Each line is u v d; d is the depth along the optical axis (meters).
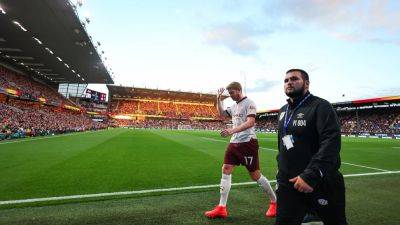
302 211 2.21
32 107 43.41
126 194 5.15
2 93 32.47
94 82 56.19
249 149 3.97
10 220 3.67
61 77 51.75
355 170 8.62
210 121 94.94
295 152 2.25
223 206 3.89
